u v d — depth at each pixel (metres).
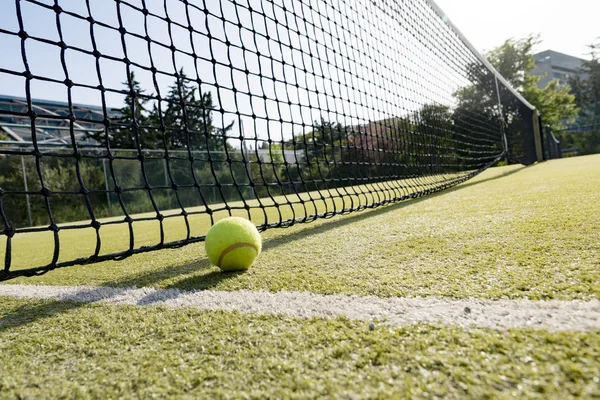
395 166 4.89
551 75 49.88
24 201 10.45
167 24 2.10
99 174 11.59
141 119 11.78
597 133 21.33
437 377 0.57
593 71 33.75
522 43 25.66
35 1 1.46
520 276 1.04
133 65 1.90
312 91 3.39
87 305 1.21
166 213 9.63
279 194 13.94
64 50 1.55
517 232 1.67
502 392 0.52
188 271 1.60
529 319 0.75
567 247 1.30
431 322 0.79
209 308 1.04
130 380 0.66
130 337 0.88
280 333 0.81
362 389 0.56
